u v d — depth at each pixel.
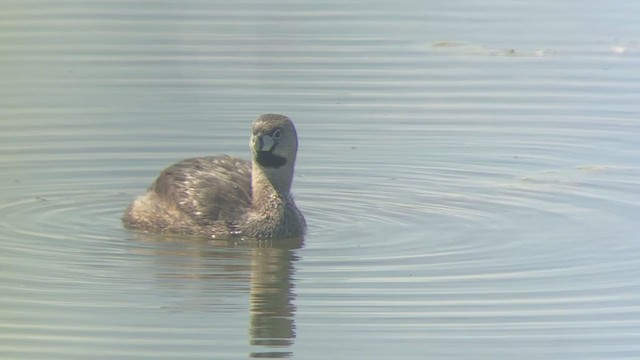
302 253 15.24
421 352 12.48
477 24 25.05
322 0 26.72
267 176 15.92
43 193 17.28
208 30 24.36
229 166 16.81
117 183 17.73
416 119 20.25
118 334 12.83
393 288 14.07
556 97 21.19
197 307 13.55
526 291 14.05
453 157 18.86
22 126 19.62
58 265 14.70
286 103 20.75
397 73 22.23
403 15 25.61
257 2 26.50
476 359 12.32
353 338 12.80
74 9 25.73
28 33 24.00
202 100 20.77
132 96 20.92
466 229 16.08
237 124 19.89
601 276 14.51
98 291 13.93
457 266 14.79
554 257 15.05
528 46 23.67
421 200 17.25
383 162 18.67
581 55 23.19
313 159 18.77
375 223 16.36
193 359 12.27
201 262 14.92
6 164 18.22
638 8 26.19
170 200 16.30
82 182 17.73
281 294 13.88
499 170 18.41
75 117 20.00
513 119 20.30
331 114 20.38
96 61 22.48
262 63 22.55
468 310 13.52
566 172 18.30
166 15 25.38
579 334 12.95
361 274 14.50
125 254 15.18
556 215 16.58
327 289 14.05
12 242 15.47
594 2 26.72
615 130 19.83
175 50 23.16
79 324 13.06
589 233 15.88
